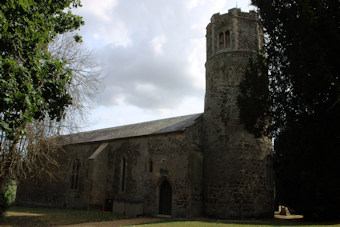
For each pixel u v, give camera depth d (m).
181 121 23.73
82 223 16.66
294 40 14.54
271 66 17.05
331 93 12.76
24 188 32.62
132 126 29.23
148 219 18.36
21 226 15.76
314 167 13.47
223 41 22.02
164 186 21.02
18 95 7.01
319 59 12.17
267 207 18.95
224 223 14.71
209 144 20.64
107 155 26.23
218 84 21.20
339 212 16.66
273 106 16.55
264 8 16.50
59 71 9.30
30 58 8.16
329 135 12.92
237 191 18.50
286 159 16.47
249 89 18.67
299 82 14.12
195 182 19.62
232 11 21.97
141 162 22.86
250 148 19.44
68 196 28.25
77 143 29.50
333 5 12.91
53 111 9.38
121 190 24.11
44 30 8.88
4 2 7.38
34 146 12.86
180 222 15.34
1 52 7.90
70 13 11.70
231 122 19.92
